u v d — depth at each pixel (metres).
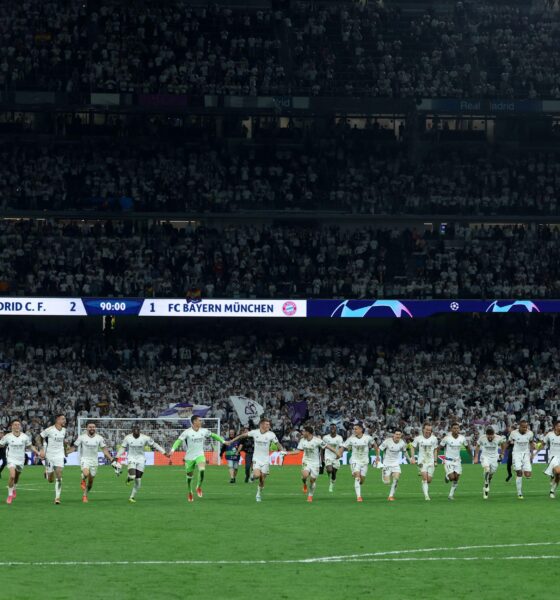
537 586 23.61
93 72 93.50
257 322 91.12
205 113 94.50
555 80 98.44
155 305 84.00
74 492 47.47
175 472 63.69
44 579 24.00
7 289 84.62
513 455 44.62
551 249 92.94
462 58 100.62
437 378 85.69
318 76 97.44
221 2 104.94
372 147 99.19
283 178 96.12
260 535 31.44
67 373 82.81
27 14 97.12
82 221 93.12
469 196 96.31
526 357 88.50
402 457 76.81
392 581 24.11
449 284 88.25
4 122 95.19
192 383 83.12
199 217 92.94
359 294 87.44
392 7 106.44
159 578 24.28
